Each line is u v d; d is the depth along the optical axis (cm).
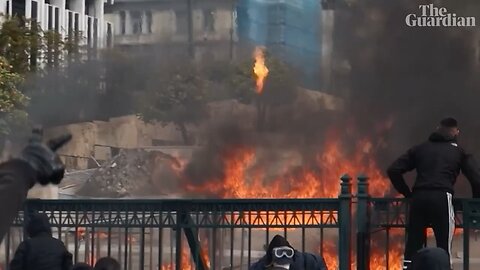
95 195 11244
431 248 1700
